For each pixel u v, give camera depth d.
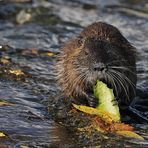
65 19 29.88
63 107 19.16
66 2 33.03
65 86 19.70
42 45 26.08
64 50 20.23
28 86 21.08
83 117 18.31
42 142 16.28
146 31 28.95
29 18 29.61
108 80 18.09
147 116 19.06
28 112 18.53
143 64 24.19
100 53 17.92
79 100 19.22
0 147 15.77
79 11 31.64
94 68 17.66
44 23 29.16
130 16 31.27
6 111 18.44
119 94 18.88
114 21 30.34
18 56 24.44
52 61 24.09
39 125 17.55
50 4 32.06
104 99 18.09
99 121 17.94
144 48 26.31
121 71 18.36
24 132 16.91
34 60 24.06
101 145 16.28
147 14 31.69
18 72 22.27
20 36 27.08
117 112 17.98
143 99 20.62
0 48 25.31
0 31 27.75
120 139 16.73
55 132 17.08
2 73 22.23
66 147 16.02
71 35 27.61
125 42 19.78
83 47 18.50
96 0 33.97
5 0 31.59
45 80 21.86
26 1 31.78
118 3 33.53
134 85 19.59
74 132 17.17
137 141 16.62
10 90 20.48
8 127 17.17
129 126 17.67
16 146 15.91
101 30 19.52
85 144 16.31
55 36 27.38
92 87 18.55
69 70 19.12
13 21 29.39
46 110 18.89
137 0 34.03
